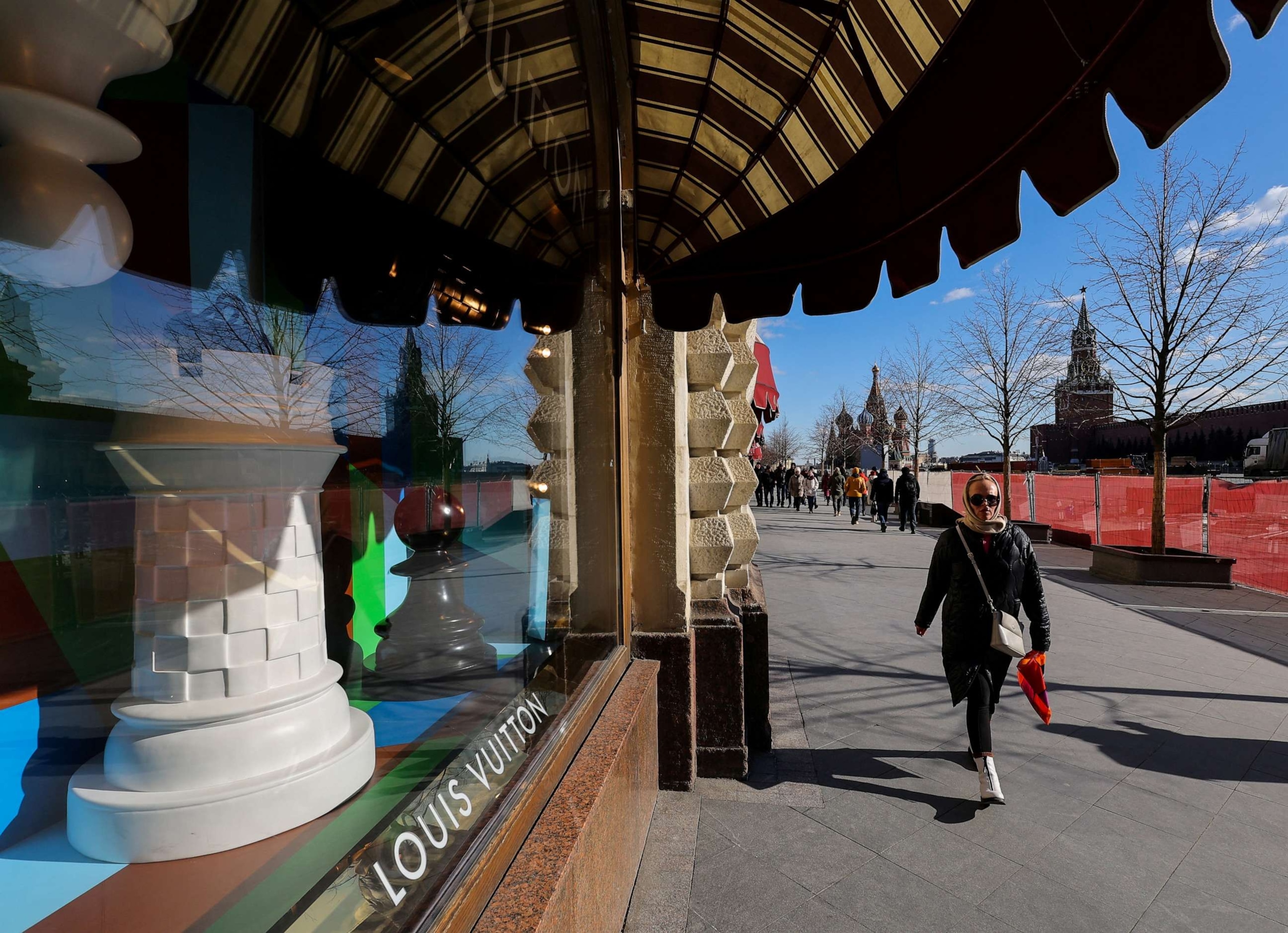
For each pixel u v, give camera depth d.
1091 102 1.38
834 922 2.48
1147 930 2.48
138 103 0.66
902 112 1.91
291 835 0.86
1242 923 2.52
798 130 2.40
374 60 1.09
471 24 1.41
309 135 0.96
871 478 25.27
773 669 5.72
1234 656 6.12
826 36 2.00
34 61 0.54
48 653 0.64
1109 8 1.29
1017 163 1.59
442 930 1.03
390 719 1.23
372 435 1.19
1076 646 6.45
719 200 3.03
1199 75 1.18
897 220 2.03
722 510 3.76
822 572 11.08
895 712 4.74
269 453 0.88
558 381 2.41
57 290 0.58
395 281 1.24
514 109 1.76
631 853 2.38
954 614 3.66
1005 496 17.27
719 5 2.06
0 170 0.53
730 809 3.30
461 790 1.32
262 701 0.85
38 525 0.60
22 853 0.63
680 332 3.39
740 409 4.21
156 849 0.70
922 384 26.02
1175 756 4.01
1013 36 1.52
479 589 1.59
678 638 3.38
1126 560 9.84
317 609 1.00
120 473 0.69
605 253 3.04
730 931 2.42
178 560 0.77
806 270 2.39
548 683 2.14
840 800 3.42
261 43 0.83
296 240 0.94
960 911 2.56
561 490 2.42
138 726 0.73
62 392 0.60
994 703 3.60
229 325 0.81
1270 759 3.97
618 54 2.46
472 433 1.61
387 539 1.27
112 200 0.61
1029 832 3.15
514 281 1.90
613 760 1.97
